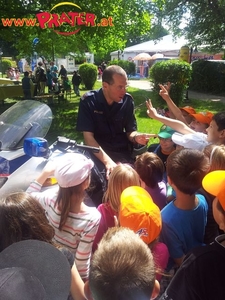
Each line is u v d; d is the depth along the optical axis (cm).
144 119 998
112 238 134
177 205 205
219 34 2144
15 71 2888
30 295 100
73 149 275
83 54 2138
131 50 3378
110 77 305
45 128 298
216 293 123
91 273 124
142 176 254
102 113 321
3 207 154
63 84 1645
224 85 1944
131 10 1320
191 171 196
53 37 1430
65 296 114
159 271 168
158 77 1245
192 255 131
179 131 320
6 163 252
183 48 1683
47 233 158
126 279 117
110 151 330
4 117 305
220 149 238
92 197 276
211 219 223
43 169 239
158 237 187
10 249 122
